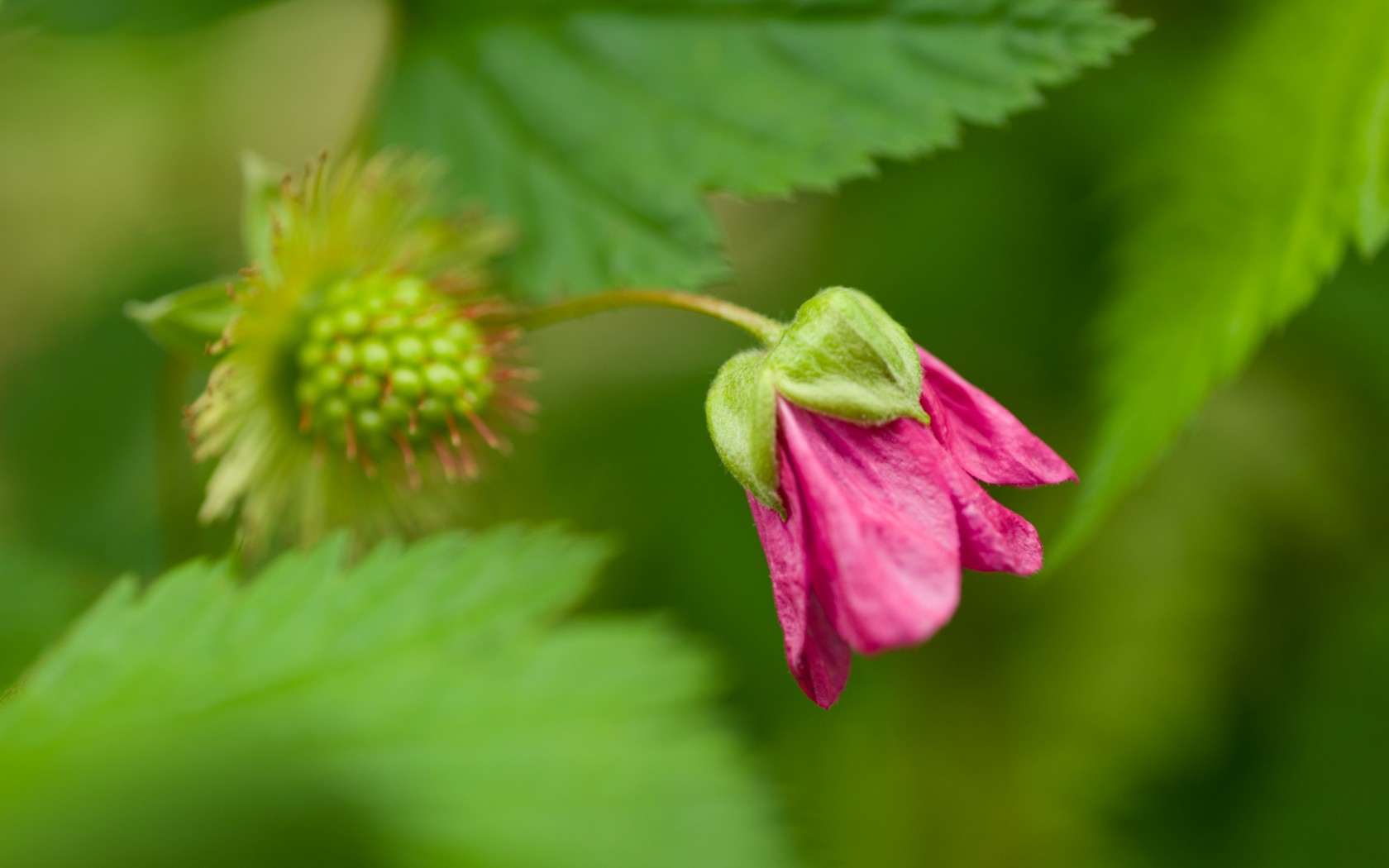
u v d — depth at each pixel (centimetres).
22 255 30
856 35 24
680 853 20
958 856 26
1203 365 23
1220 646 27
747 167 24
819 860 20
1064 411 27
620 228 24
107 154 31
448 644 20
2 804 20
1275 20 24
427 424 24
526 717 20
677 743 20
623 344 28
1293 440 27
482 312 24
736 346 27
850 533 21
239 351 23
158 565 25
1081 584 27
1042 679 27
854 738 26
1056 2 23
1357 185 23
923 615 21
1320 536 27
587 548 21
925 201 27
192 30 24
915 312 27
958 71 23
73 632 21
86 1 24
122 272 27
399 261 24
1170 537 27
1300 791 26
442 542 21
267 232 23
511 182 24
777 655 26
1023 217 27
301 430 24
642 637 20
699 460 26
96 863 20
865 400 21
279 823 20
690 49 24
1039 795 27
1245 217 23
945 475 21
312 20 34
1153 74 26
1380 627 26
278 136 33
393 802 20
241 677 20
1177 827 26
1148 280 24
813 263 27
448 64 24
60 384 26
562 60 24
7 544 24
